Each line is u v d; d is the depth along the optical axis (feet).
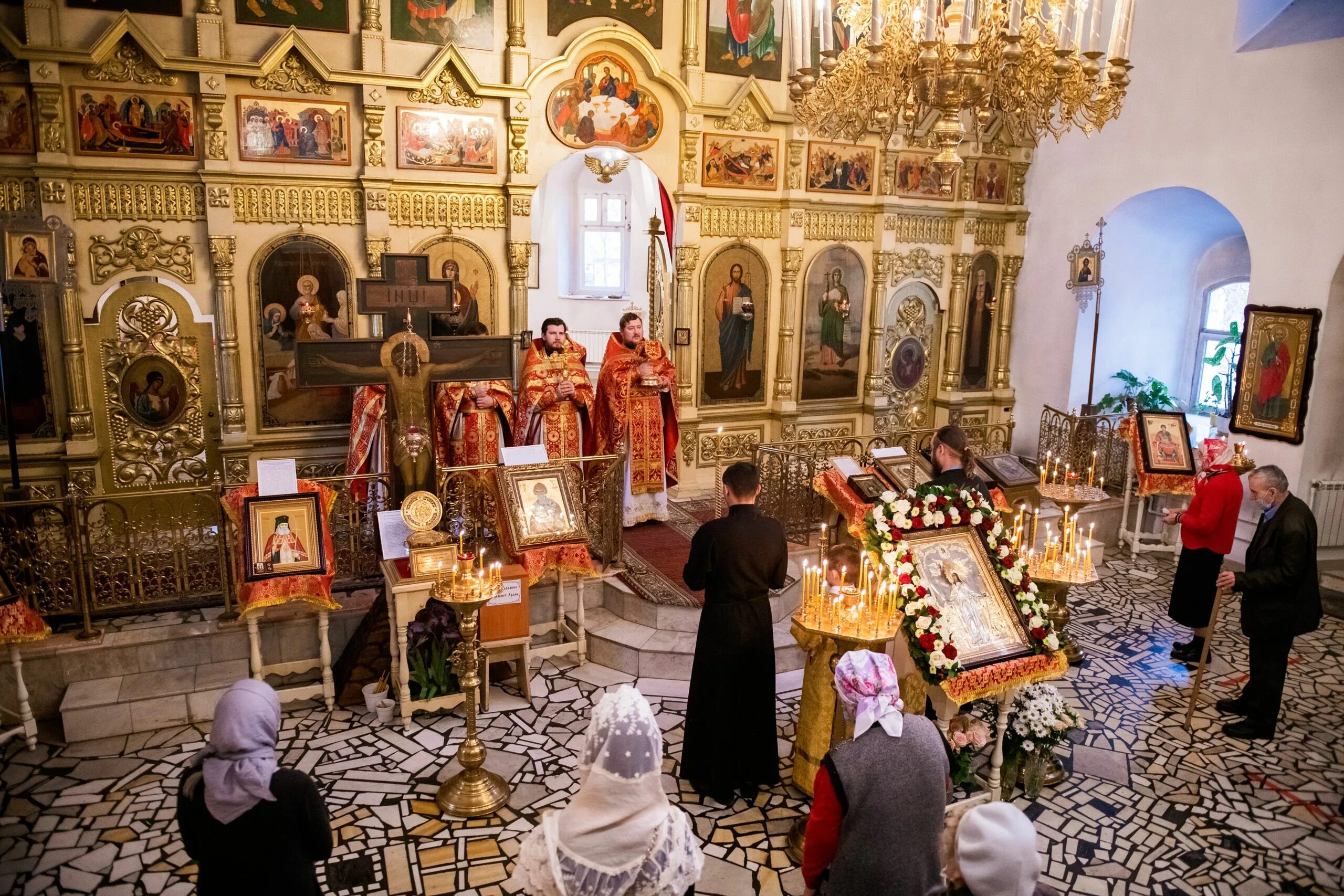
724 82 32.09
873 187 35.86
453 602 15.88
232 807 9.45
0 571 18.07
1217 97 32.24
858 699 10.48
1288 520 19.54
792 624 16.19
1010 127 19.22
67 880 14.64
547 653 22.36
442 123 28.22
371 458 26.02
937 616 15.05
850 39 18.56
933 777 10.18
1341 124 28.86
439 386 27.17
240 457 27.50
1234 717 21.17
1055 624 21.24
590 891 8.34
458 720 20.17
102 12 24.21
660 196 33.04
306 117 26.78
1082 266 34.32
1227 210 36.09
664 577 24.80
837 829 10.30
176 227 26.03
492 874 14.93
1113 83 17.97
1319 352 30.04
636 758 8.52
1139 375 40.14
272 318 27.37
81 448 25.55
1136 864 15.74
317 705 20.68
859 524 22.07
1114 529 34.30
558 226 49.73
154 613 21.53
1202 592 23.54
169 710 19.56
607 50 29.86
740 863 15.35
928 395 39.58
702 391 34.19
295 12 26.21
